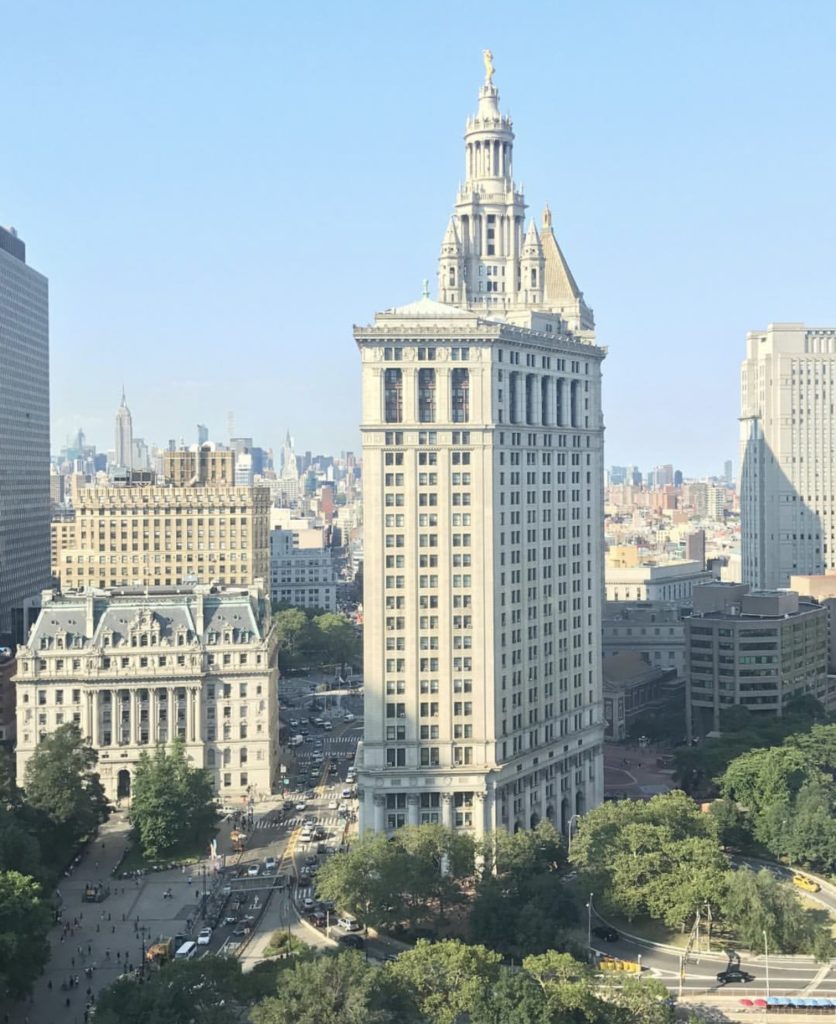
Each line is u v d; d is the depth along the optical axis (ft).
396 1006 588.09
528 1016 577.84
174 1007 584.81
